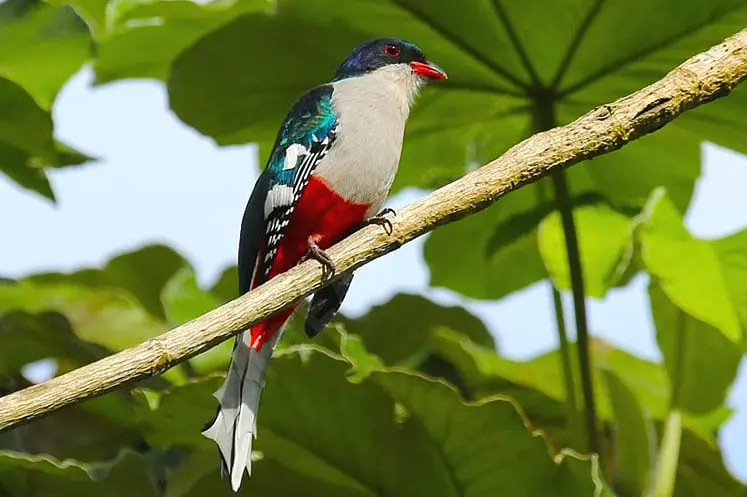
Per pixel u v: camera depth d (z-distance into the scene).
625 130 6.43
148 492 8.35
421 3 9.27
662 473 8.85
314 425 7.76
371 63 9.13
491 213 11.25
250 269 8.43
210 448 8.09
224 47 9.56
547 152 6.45
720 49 6.53
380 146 8.50
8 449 9.17
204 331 6.08
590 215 9.85
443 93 9.80
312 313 8.48
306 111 8.57
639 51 9.30
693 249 8.59
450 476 7.73
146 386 9.16
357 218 8.45
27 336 9.48
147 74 10.60
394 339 10.87
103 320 9.46
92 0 10.42
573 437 8.73
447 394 7.35
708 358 9.30
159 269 10.98
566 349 9.16
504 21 9.28
